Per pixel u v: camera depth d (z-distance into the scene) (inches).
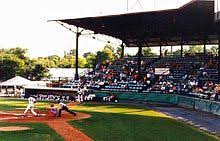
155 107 1466.5
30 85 2231.8
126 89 1831.9
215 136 778.8
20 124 911.7
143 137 747.4
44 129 832.3
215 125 952.9
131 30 2137.1
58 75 3452.3
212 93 1378.0
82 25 2069.4
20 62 3309.5
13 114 1134.4
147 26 1990.7
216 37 2267.5
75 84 2036.2
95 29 2172.7
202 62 2063.2
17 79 2244.1
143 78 1916.8
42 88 1924.2
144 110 1334.9
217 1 1295.5
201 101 1328.7
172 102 1583.4
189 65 2044.8
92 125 913.5
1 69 3233.3
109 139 718.5
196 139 734.5
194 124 969.5
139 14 1680.6
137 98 1696.6
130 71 2092.8
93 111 1270.9
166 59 2289.6
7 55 3326.8
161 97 1626.5
